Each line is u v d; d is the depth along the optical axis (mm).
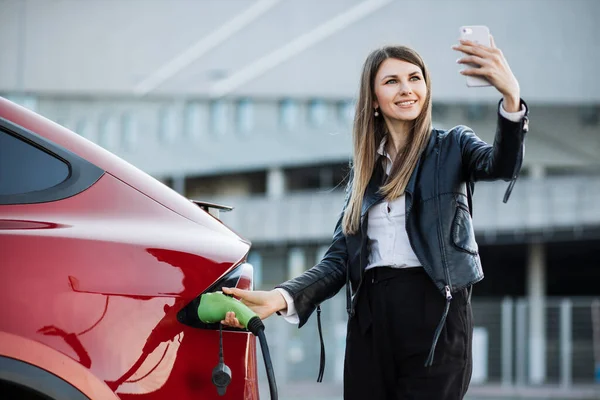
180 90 34500
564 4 31703
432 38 31688
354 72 33469
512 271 40688
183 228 2900
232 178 43219
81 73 33531
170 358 2697
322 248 37000
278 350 20000
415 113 3273
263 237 37188
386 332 3207
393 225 3230
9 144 2799
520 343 20609
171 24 34188
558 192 31828
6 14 32812
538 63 31797
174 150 40781
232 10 34406
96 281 2645
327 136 36812
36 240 2641
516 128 3006
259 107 38688
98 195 2832
